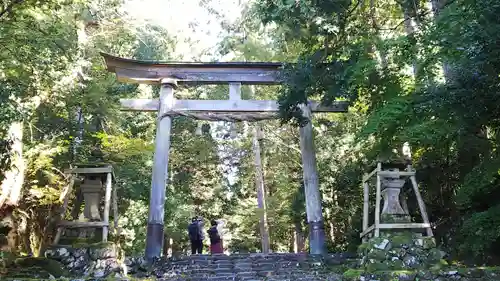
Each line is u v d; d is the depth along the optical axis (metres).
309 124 13.45
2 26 8.43
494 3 6.35
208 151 21.91
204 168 23.03
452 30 7.80
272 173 22.14
